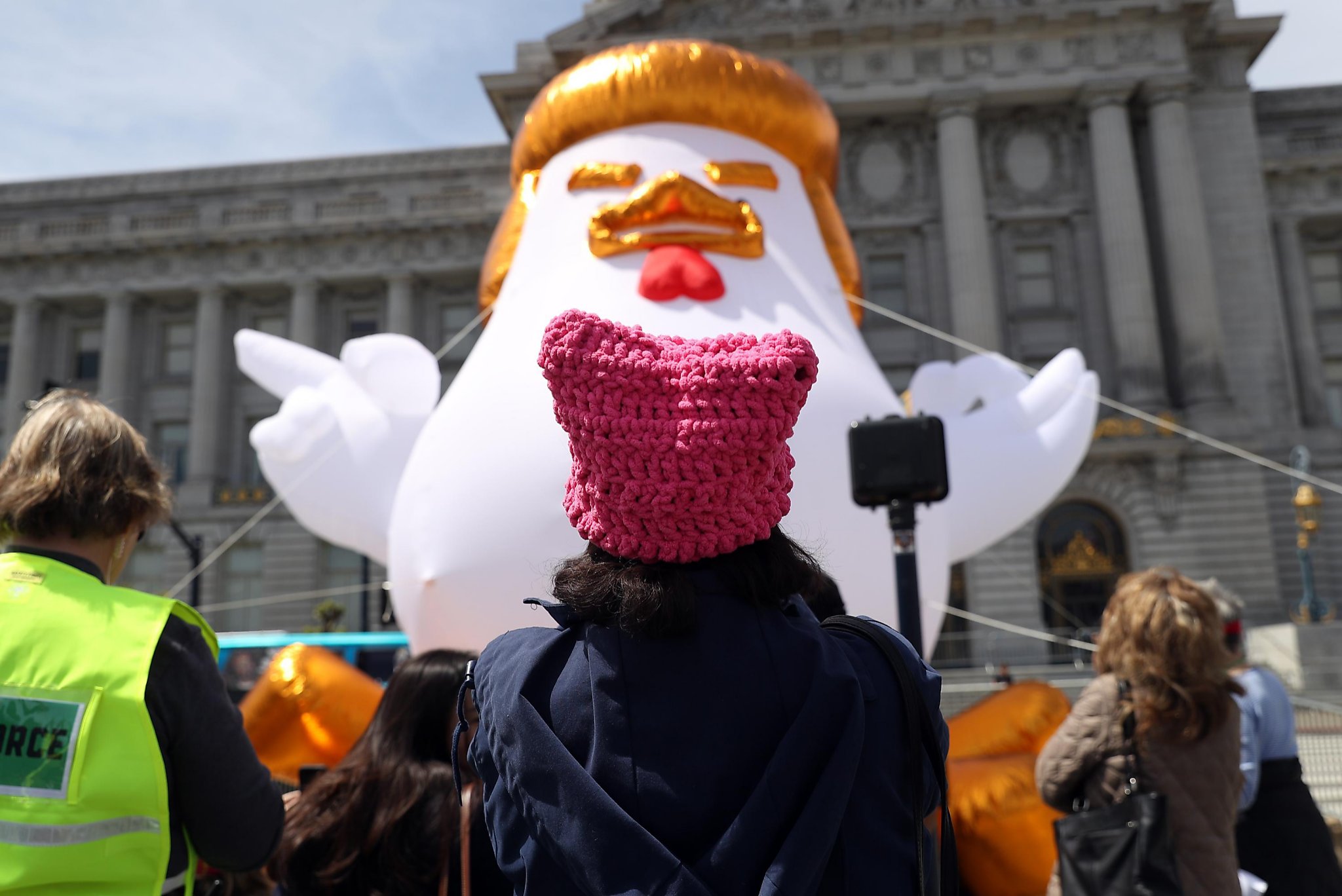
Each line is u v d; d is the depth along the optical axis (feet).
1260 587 92.02
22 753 5.34
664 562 4.20
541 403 13.70
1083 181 104.73
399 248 116.88
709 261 14.53
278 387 19.19
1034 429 17.99
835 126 17.81
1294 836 10.80
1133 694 8.89
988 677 78.59
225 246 118.21
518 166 17.54
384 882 7.14
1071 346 102.63
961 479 17.42
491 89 106.83
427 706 7.86
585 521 4.39
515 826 4.01
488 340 15.56
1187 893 8.45
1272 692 11.21
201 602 107.96
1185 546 93.50
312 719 15.02
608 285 14.44
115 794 5.34
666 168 15.49
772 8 105.50
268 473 17.57
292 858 7.36
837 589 8.94
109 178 124.16
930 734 4.18
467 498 13.61
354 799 7.43
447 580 13.50
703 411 4.10
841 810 3.69
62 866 5.23
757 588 4.19
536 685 4.14
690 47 16.06
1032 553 93.25
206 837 5.89
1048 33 103.19
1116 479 95.45
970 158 101.91
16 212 125.39
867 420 12.46
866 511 14.20
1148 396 96.07
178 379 118.62
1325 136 110.01
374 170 120.78
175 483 116.06
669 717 3.87
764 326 14.16
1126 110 104.37
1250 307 102.06
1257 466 93.86
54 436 6.20
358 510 17.21
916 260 105.70
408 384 17.54
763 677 3.96
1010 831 13.53
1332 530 97.19
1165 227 100.58
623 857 3.60
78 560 6.11
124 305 118.73
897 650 4.32
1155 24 102.17
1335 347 107.76
